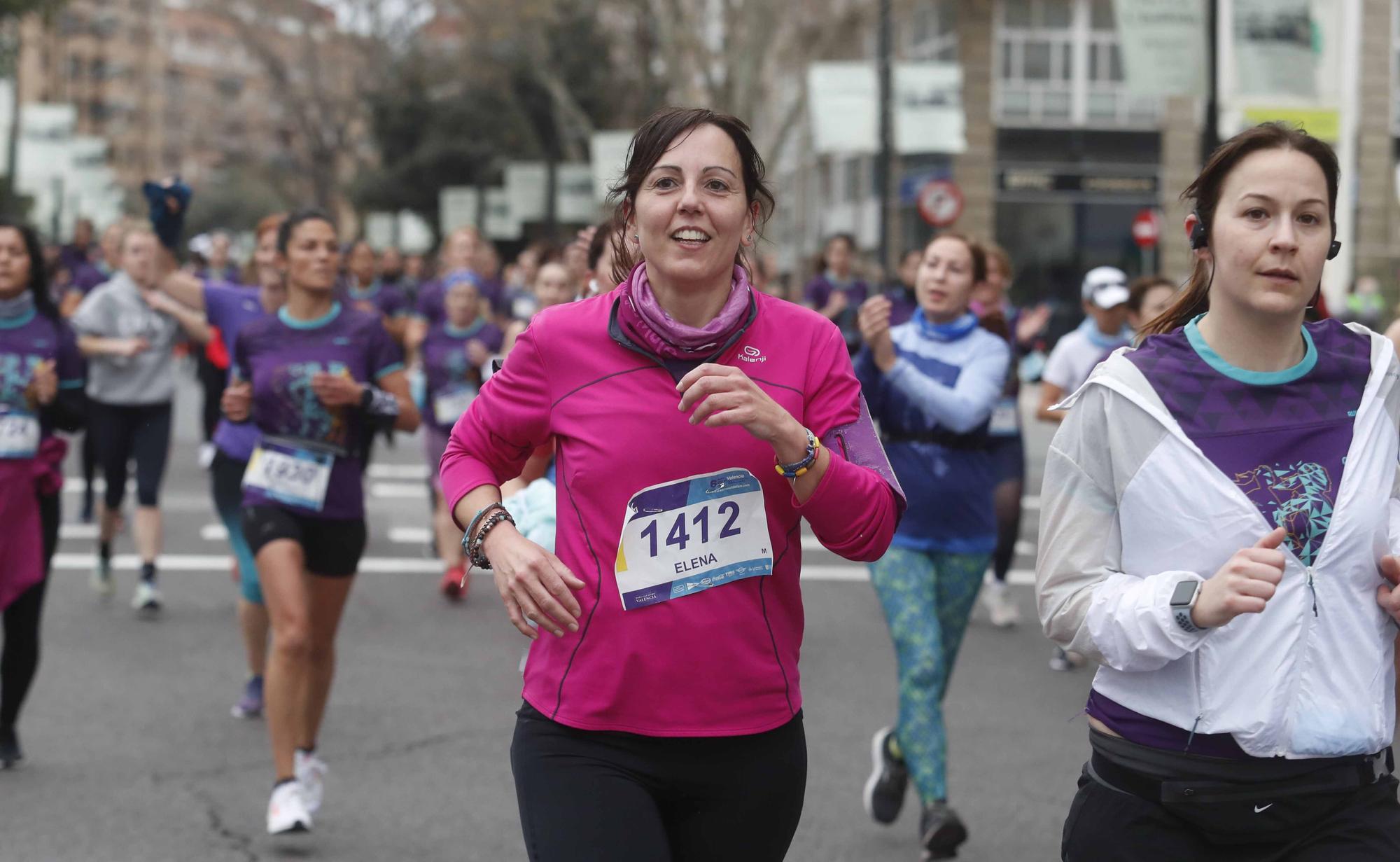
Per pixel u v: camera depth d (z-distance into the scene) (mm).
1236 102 34250
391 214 58906
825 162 49094
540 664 3779
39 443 7477
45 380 7301
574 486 3705
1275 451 3504
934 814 6262
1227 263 3516
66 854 6406
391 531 15258
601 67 53906
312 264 6918
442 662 10008
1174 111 42625
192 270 31062
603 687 3666
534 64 41438
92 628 10805
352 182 59781
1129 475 3557
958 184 42281
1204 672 3480
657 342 3648
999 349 6977
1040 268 42719
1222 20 34000
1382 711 3533
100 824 6789
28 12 31031
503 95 53844
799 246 50625
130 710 8734
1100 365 3689
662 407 3660
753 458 3646
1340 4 34656
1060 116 42625
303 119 58531
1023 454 10992
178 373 39094
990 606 11508
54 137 38875
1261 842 3547
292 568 6574
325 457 6789
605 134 34875
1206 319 3623
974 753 8102
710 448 3641
